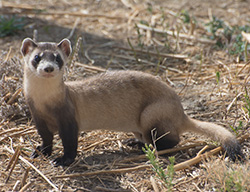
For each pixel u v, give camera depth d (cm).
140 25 1916
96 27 1936
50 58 940
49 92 941
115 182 898
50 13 2053
